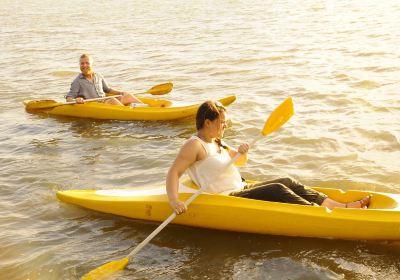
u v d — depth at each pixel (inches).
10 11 1242.6
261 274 147.7
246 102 341.1
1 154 260.2
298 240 164.2
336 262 151.8
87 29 829.2
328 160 232.2
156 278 148.2
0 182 221.1
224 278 146.9
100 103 321.1
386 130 266.2
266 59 493.4
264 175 218.4
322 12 864.3
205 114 164.2
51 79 462.9
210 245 164.7
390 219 155.9
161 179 220.7
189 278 147.6
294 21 770.8
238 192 170.2
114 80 453.4
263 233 167.6
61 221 185.3
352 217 158.6
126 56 567.5
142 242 158.4
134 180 221.1
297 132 271.1
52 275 152.3
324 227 160.7
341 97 336.8
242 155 174.4
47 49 644.7
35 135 292.4
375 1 981.8
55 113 332.8
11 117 334.3
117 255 161.9
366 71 411.2
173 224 177.9
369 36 588.4
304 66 449.4
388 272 146.1
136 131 292.8
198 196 170.6
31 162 246.4
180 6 1129.4
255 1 1127.6
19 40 737.6
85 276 149.3
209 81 421.1
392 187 201.8
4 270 155.5
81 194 195.3
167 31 749.9
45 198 204.1
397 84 362.6
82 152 259.9
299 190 170.4
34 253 163.6
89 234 175.6
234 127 288.8
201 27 772.0
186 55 547.8
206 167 167.5
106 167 237.6
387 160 228.5
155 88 346.3
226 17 880.3
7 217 189.0
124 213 184.5
